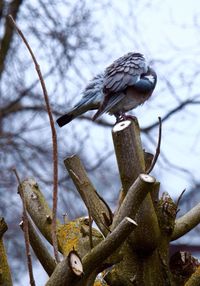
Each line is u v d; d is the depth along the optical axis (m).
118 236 6.50
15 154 23.00
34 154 22.84
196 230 22.25
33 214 8.27
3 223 6.74
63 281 6.20
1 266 6.72
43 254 6.87
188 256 8.44
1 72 24.17
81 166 8.19
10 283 6.75
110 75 13.52
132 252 8.10
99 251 6.51
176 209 8.28
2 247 6.78
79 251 7.73
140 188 7.01
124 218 6.64
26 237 6.25
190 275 8.37
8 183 22.25
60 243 7.91
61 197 22.19
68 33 23.47
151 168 7.86
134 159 7.71
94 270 6.74
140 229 7.88
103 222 7.89
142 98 13.68
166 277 8.16
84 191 7.93
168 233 8.20
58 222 8.21
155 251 8.14
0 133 23.08
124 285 8.02
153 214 7.91
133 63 13.70
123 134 7.70
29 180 8.58
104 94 13.35
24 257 22.16
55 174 6.46
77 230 7.91
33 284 6.19
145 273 8.09
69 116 13.26
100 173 22.94
